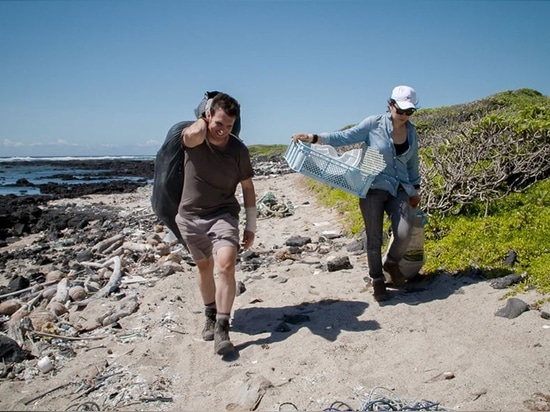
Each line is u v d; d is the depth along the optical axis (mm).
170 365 4531
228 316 4566
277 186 20844
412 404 3492
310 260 7832
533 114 9086
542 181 7805
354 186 5164
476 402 3480
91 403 3947
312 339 4688
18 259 11352
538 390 3541
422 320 4852
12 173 54719
